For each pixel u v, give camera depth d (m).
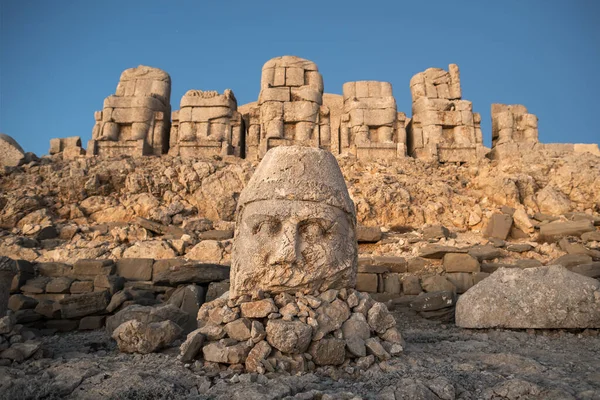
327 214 4.42
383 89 14.16
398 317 7.16
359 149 13.17
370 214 10.19
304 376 3.82
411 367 4.08
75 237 9.64
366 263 8.29
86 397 3.47
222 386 3.64
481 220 10.00
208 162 11.83
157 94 14.22
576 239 8.90
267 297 4.31
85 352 5.43
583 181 11.11
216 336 4.24
